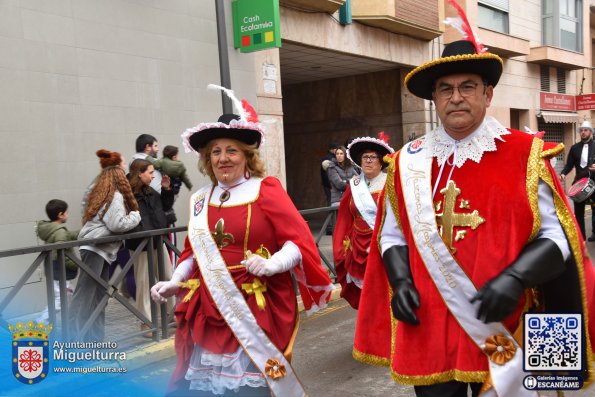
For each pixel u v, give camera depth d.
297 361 5.01
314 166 15.59
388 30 12.84
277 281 3.04
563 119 19.75
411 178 2.41
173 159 6.57
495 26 16.80
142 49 7.86
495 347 2.23
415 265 2.40
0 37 6.33
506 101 17.39
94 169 7.25
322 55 11.95
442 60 2.25
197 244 3.02
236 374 2.87
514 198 2.21
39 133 6.68
